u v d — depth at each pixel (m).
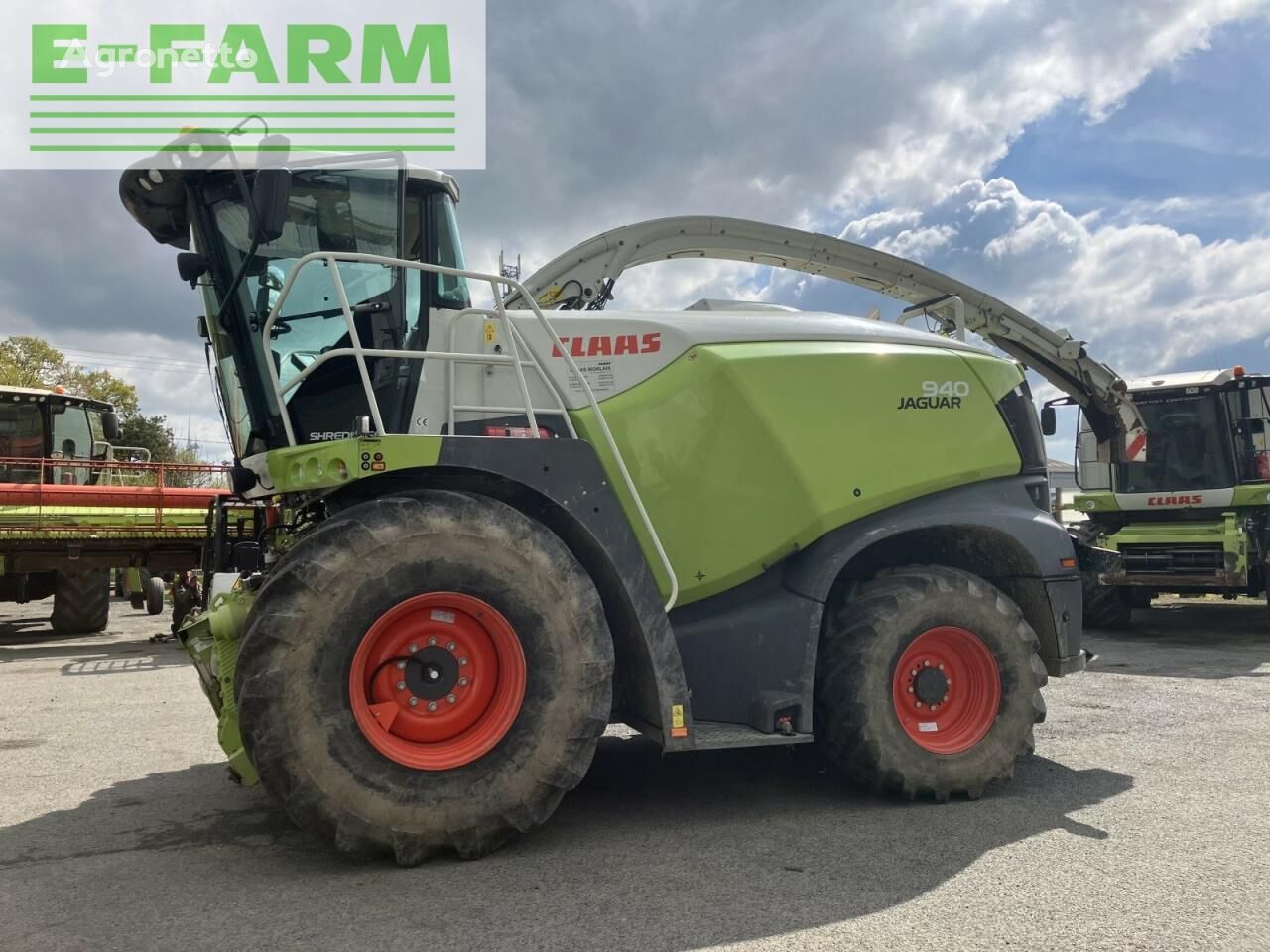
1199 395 10.83
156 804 3.85
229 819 3.63
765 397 4.00
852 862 3.15
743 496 3.94
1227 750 4.80
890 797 3.97
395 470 3.22
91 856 3.20
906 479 4.16
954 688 4.08
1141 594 11.08
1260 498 10.18
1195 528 10.54
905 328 4.66
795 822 3.62
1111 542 10.84
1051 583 4.35
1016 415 4.52
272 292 3.78
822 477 4.01
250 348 3.84
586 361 4.01
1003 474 4.43
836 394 4.12
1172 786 4.11
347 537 3.01
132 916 2.67
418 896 2.82
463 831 3.07
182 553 10.36
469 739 3.16
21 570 9.70
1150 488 11.12
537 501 3.48
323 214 3.79
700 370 3.98
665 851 3.26
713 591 3.94
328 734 2.93
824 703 3.98
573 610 3.23
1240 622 11.52
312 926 2.60
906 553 4.48
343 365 3.74
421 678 3.14
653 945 2.49
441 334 3.89
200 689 6.96
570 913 2.70
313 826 2.93
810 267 8.89
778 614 3.90
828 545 4.03
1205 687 6.71
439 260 3.97
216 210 3.83
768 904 2.78
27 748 4.97
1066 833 3.47
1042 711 4.13
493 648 3.24
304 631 2.92
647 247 8.03
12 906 2.74
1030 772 4.38
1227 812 3.72
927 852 3.26
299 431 3.72
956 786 3.89
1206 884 2.95
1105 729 5.30
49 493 9.66
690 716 3.42
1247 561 10.17
